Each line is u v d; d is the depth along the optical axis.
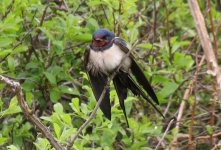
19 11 11.62
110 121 10.12
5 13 11.56
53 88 11.47
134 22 13.76
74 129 9.02
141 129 10.92
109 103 9.96
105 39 10.48
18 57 12.23
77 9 12.45
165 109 13.01
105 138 10.49
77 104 9.97
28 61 12.19
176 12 14.33
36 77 11.60
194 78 11.84
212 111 11.84
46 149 8.70
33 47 12.10
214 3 15.33
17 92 7.52
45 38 13.03
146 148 10.73
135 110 12.59
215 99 11.16
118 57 10.41
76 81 11.86
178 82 12.50
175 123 12.48
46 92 11.81
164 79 12.18
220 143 10.70
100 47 10.47
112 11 11.83
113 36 10.56
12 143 11.19
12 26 10.78
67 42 12.02
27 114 7.84
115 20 12.09
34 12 12.05
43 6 11.70
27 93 11.30
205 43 7.82
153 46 12.59
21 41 11.47
